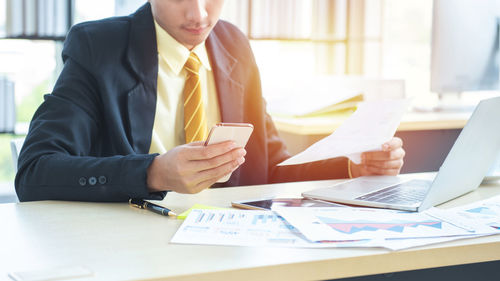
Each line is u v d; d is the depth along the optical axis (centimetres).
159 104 147
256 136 160
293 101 243
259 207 104
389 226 89
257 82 164
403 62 331
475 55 286
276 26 306
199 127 150
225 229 88
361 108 131
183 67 151
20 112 301
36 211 102
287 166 157
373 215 96
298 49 314
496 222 93
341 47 317
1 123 296
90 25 140
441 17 280
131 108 135
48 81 300
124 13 292
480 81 288
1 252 78
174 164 101
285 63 312
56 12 287
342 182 129
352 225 89
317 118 223
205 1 139
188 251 78
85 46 134
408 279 90
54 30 288
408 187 120
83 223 94
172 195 118
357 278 87
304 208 99
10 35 281
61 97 128
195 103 150
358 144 117
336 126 208
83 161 111
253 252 78
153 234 87
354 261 77
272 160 163
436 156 240
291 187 129
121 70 136
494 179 130
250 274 72
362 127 124
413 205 101
